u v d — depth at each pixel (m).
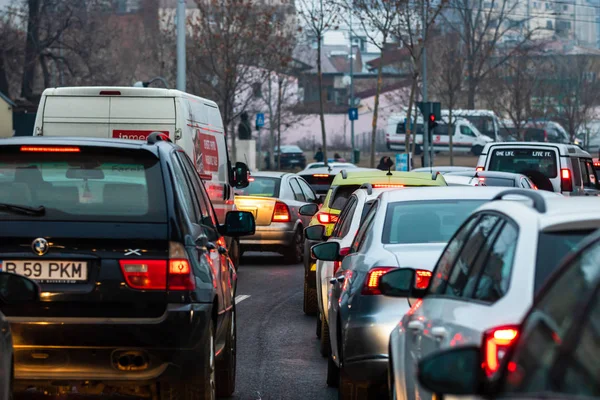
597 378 6.92
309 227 29.20
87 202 16.44
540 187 56.72
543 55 196.50
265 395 22.00
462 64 150.88
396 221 19.39
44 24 137.88
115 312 15.98
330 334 22.50
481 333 10.34
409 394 13.32
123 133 36.75
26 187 16.66
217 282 18.06
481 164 59.75
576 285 7.98
